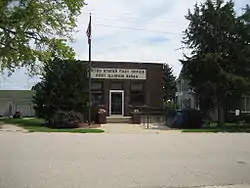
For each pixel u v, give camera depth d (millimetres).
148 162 12867
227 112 41844
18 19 11383
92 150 15773
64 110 32594
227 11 34625
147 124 34312
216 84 34031
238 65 34500
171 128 32844
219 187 9383
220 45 34750
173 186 9414
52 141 19359
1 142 18594
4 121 39562
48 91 32812
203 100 36750
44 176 10219
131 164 12398
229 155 14805
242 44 34562
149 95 42219
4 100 63500
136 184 9523
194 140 21016
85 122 34875
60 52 13898
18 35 11898
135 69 41875
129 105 41375
